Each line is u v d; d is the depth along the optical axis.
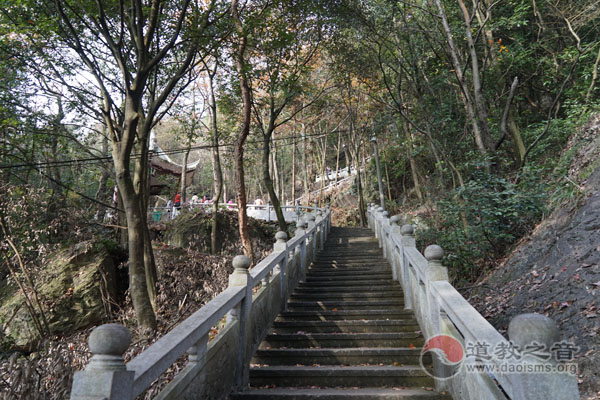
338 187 32.41
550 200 8.09
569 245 6.37
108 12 9.41
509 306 6.27
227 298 4.19
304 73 14.09
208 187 40.25
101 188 17.05
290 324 6.41
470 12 13.98
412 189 24.69
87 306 11.16
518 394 2.25
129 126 8.11
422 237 10.66
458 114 16.17
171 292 11.48
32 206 11.77
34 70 11.25
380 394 4.17
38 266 11.77
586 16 12.48
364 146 27.88
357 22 13.16
